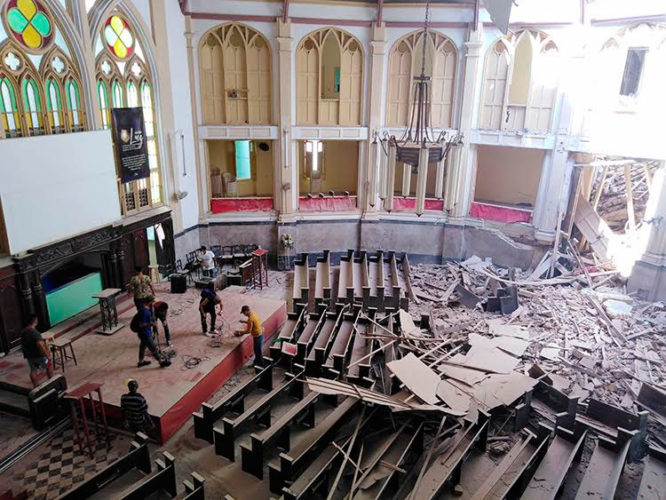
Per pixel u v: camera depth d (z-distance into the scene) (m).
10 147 12.60
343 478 9.67
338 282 18.81
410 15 20.28
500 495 9.19
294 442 10.87
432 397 11.37
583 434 10.34
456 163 12.38
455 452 10.25
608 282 19.77
